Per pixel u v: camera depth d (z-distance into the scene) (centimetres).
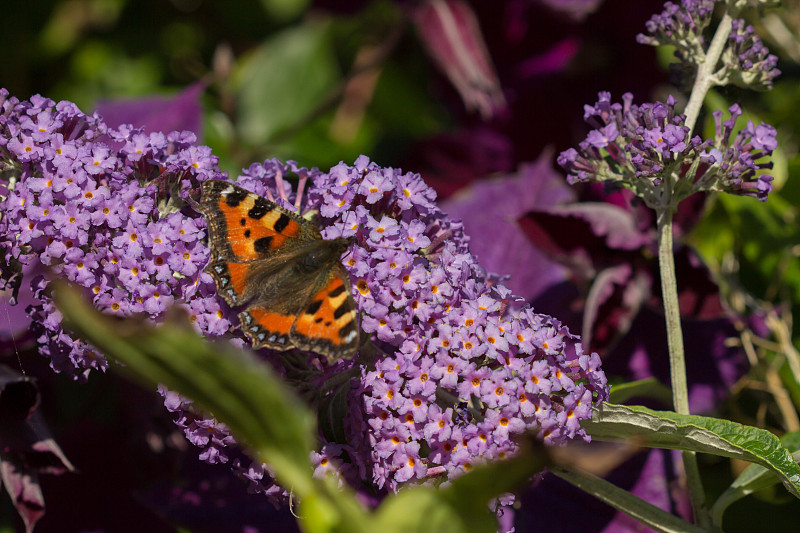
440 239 55
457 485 48
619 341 63
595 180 56
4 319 58
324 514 49
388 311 53
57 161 54
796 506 60
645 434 54
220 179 55
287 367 55
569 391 53
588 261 63
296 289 54
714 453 54
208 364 48
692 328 63
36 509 57
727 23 57
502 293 54
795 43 68
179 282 54
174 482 60
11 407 57
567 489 60
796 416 62
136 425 60
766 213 63
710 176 55
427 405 53
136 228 54
